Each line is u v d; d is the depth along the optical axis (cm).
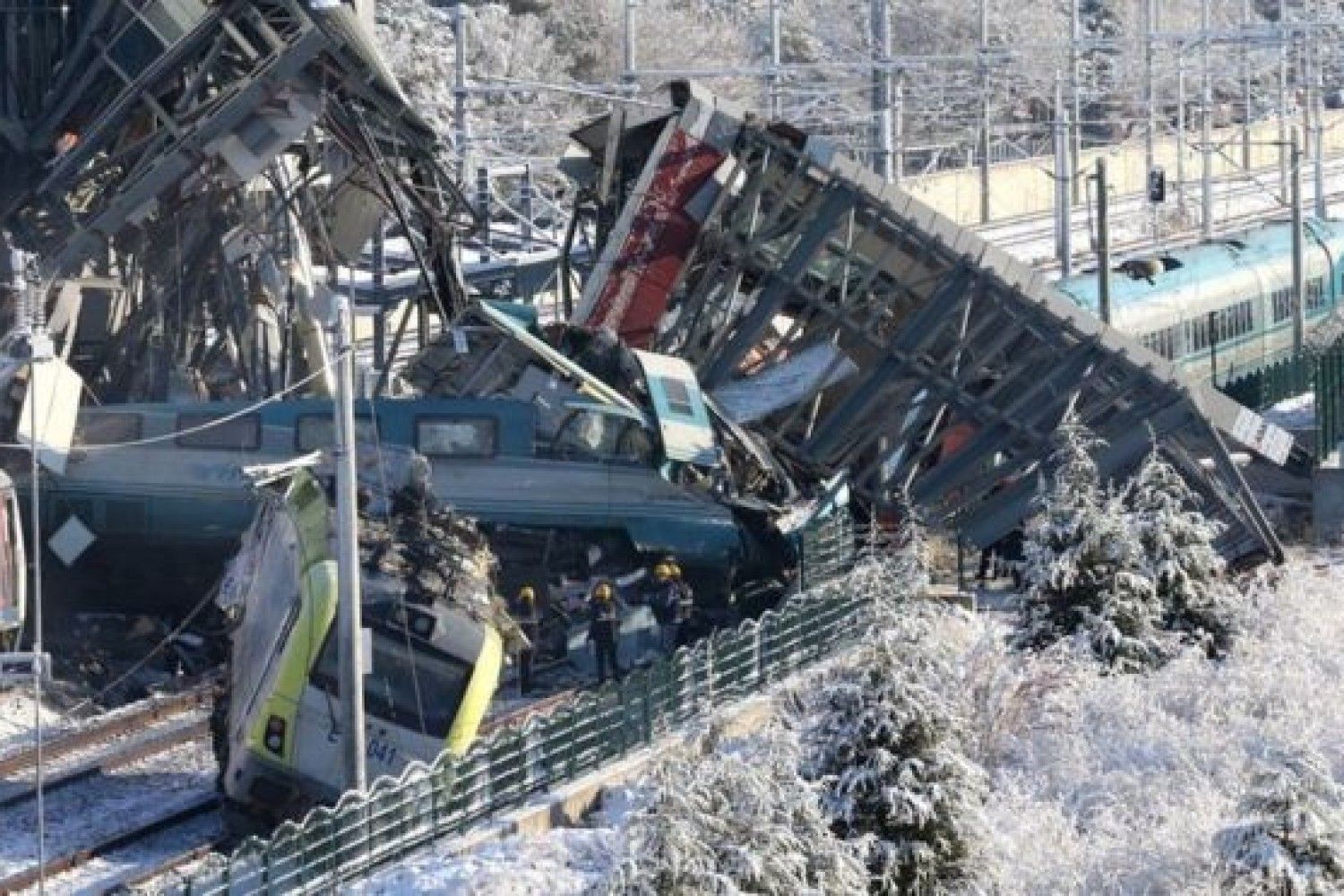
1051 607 10288
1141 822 8281
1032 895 7706
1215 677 9800
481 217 13538
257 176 12719
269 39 12394
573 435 11375
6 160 12838
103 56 12575
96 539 11225
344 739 8169
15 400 11212
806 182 12900
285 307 13238
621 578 11288
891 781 7162
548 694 10600
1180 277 18012
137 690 10606
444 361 11719
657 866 5803
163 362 12862
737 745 8956
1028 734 9156
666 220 12875
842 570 11731
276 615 8650
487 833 8044
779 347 13075
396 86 12700
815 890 5988
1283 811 7262
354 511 8169
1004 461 13062
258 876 7188
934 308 12900
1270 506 14575
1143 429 12875
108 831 8594
